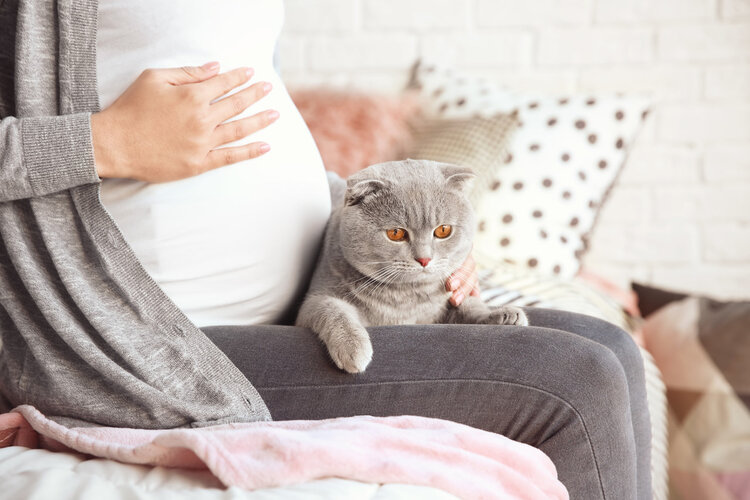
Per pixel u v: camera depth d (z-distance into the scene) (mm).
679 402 1526
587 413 842
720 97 2230
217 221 963
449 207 1210
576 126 1963
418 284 1200
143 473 743
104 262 867
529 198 1867
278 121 1050
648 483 1000
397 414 876
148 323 881
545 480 787
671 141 2270
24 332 881
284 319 1171
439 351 898
